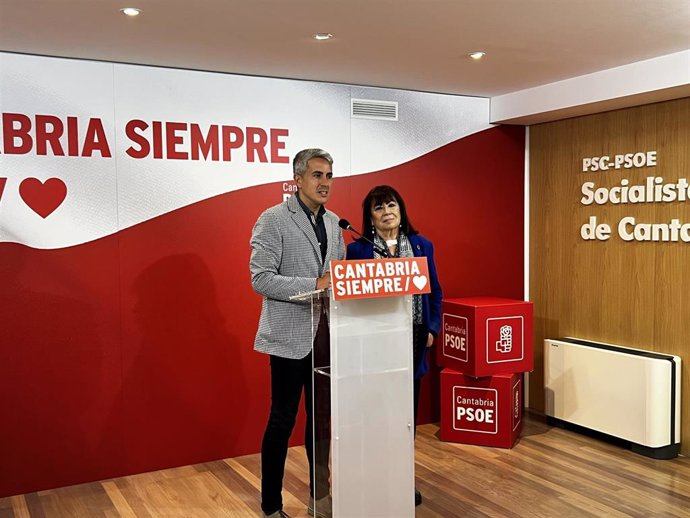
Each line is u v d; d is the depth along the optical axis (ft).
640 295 14.61
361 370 9.23
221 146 13.57
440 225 16.25
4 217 11.84
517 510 11.30
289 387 10.53
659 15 9.91
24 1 9.03
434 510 11.30
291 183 14.30
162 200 13.08
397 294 8.98
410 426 9.59
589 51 12.07
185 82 13.17
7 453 12.10
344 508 9.27
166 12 9.56
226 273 13.73
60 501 11.89
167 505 11.67
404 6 9.42
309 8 9.45
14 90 11.78
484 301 15.08
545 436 15.25
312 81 14.42
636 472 13.00
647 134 14.24
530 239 17.39
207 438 13.74
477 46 11.64
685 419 13.83
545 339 16.26
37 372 12.24
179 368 13.41
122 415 12.96
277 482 10.83
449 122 16.17
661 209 14.07
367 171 15.19
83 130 12.34
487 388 14.46
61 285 12.33
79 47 11.43
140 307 13.00
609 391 14.44
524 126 17.30
